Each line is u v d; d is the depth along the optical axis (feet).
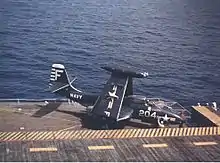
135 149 127.44
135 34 426.51
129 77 165.17
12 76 273.13
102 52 344.90
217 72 304.50
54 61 310.45
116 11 576.20
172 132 143.02
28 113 170.81
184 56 345.92
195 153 125.80
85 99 173.37
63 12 537.65
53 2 640.58
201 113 167.73
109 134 139.85
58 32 409.90
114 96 162.30
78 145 129.59
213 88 271.69
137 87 266.36
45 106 180.55
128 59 328.49
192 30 467.52
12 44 352.08
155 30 455.22
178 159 121.19
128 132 142.00
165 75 292.20
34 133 139.85
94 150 126.00
